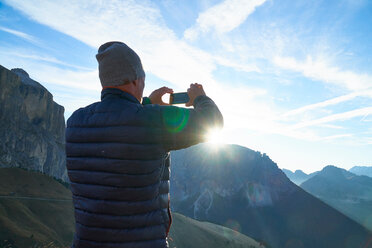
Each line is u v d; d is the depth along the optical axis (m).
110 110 1.98
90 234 1.86
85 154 1.97
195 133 1.94
